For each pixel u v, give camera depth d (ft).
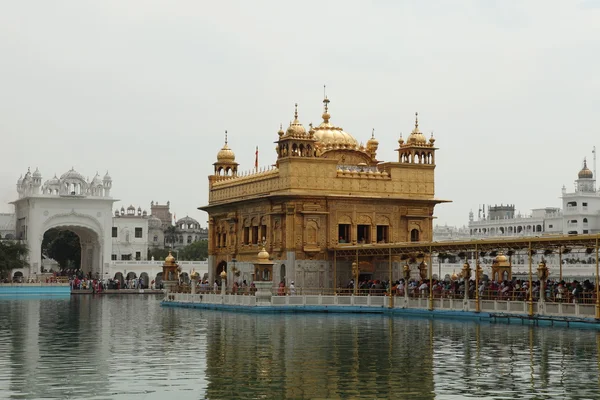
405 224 227.40
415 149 230.48
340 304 193.77
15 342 120.06
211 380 84.48
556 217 454.40
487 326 146.72
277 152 224.53
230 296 205.05
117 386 81.15
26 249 345.10
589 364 95.55
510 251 174.19
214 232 259.19
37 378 85.76
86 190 370.12
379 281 211.00
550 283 164.35
